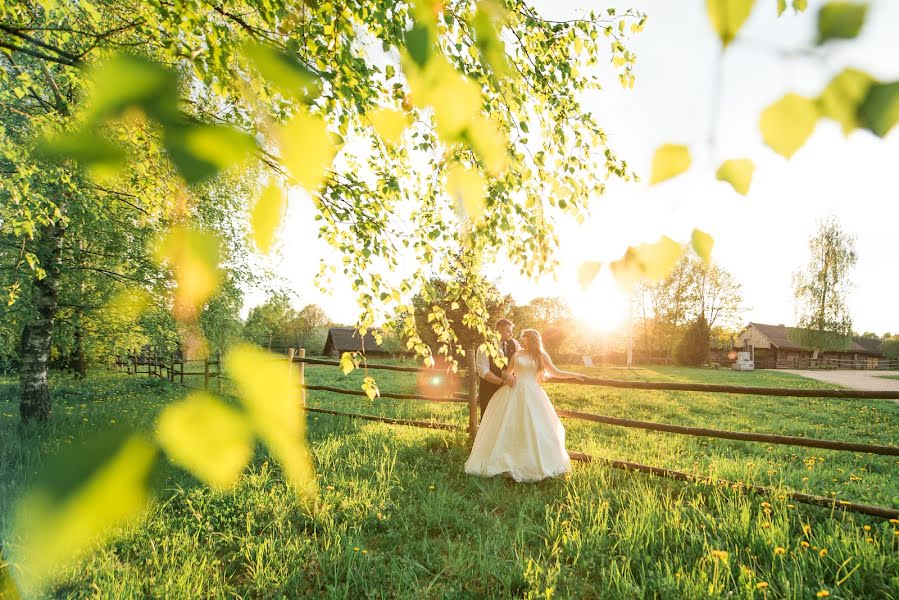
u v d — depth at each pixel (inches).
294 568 117.6
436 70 24.6
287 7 56.8
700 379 932.6
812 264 1739.7
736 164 28.0
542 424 180.9
